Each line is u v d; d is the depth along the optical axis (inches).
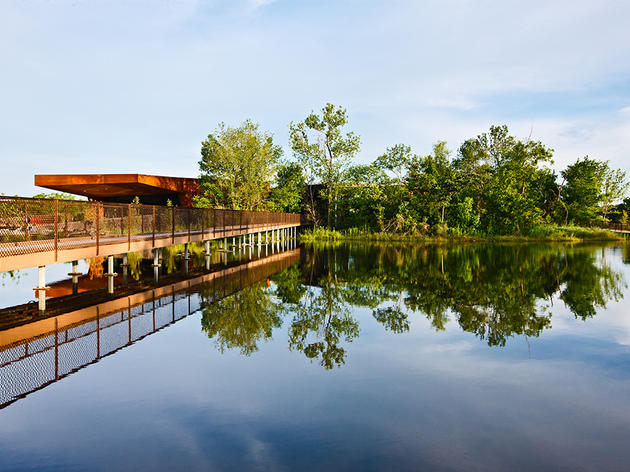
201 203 1465.3
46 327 351.9
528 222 1598.2
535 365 273.0
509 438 181.0
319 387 235.9
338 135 1676.9
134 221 748.0
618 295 510.0
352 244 1358.3
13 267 352.8
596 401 218.8
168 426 189.9
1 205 470.6
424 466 159.0
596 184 1859.0
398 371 262.2
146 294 495.2
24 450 169.0
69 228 624.1
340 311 432.1
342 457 164.7
